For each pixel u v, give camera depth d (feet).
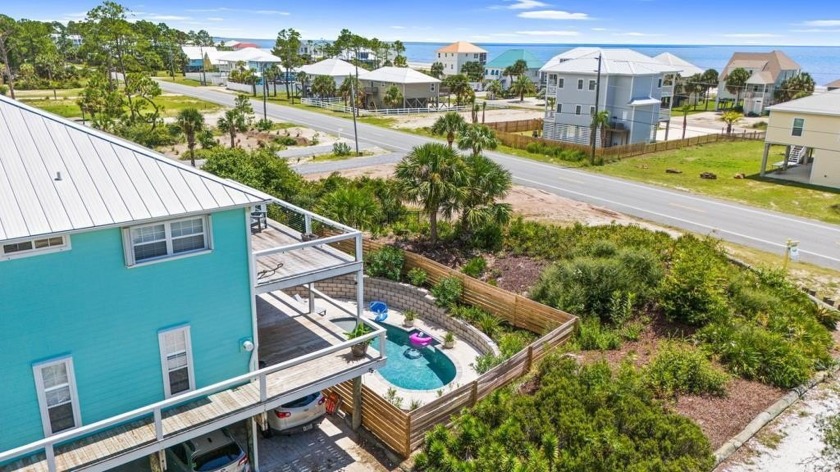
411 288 83.97
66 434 38.73
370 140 201.98
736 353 61.57
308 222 60.29
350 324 68.49
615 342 65.31
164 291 44.88
